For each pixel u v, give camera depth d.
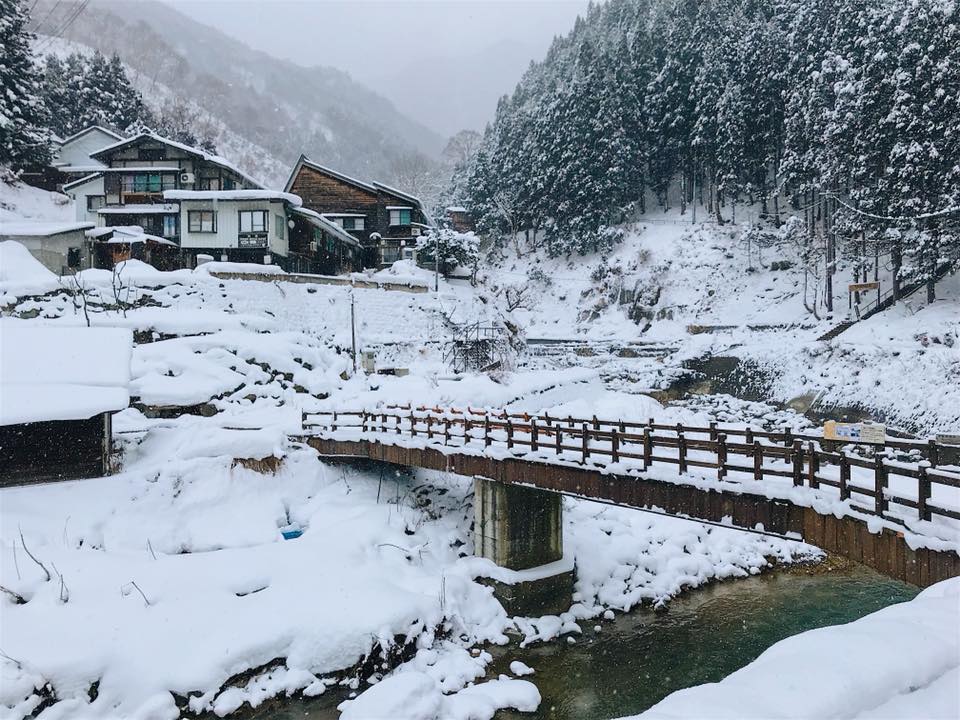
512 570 17.61
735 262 52.78
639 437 13.49
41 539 16.67
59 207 52.97
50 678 12.20
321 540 18.77
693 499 12.29
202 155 43.47
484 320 43.44
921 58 33.59
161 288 31.47
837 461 10.15
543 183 64.00
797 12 53.06
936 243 32.88
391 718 12.33
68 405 18.72
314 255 45.31
